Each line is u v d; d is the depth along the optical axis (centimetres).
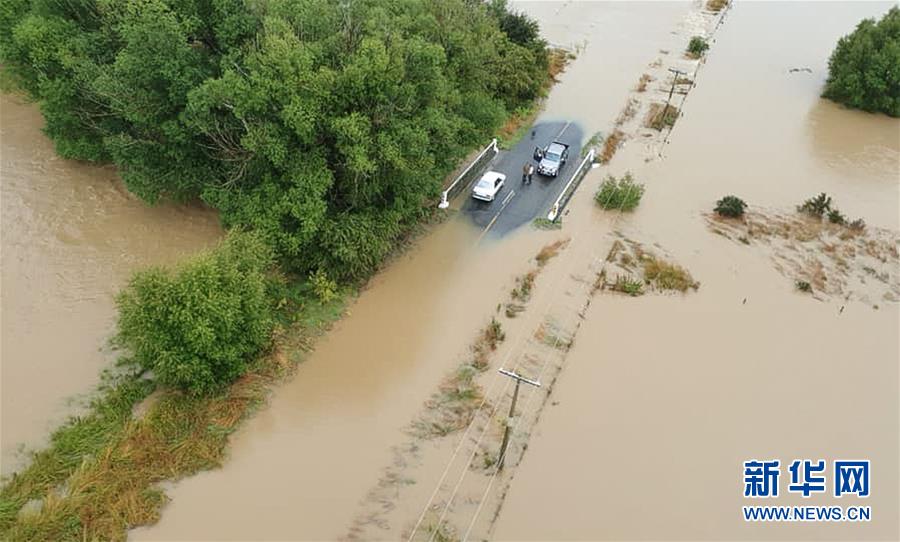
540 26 6506
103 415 2348
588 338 2908
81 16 3475
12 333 2683
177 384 2439
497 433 2444
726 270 3356
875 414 2642
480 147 3947
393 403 2538
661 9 7175
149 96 2975
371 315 2938
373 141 2780
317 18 2897
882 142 4809
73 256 3142
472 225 3572
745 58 6091
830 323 3073
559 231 3569
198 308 2305
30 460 2205
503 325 2931
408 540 2080
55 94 3316
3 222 3306
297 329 2803
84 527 1988
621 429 2500
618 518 2197
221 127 2934
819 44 6462
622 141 4584
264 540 2044
